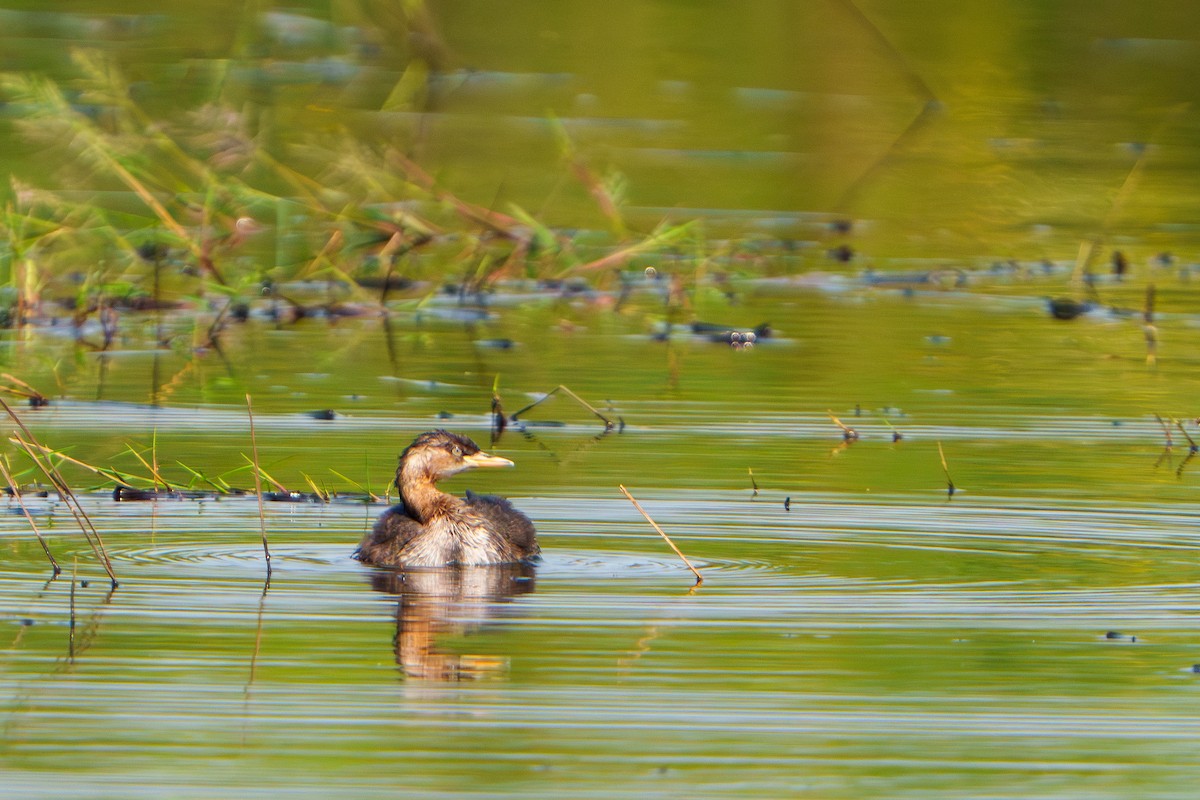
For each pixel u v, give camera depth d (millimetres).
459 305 23141
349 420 16031
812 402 17188
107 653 9203
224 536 12102
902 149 31047
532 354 19844
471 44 35156
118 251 24078
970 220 28172
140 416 16094
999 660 9180
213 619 9875
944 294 23750
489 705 8430
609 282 24312
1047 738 8109
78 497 13281
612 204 25047
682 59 35562
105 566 10977
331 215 24625
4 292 22094
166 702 8445
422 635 9578
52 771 7609
